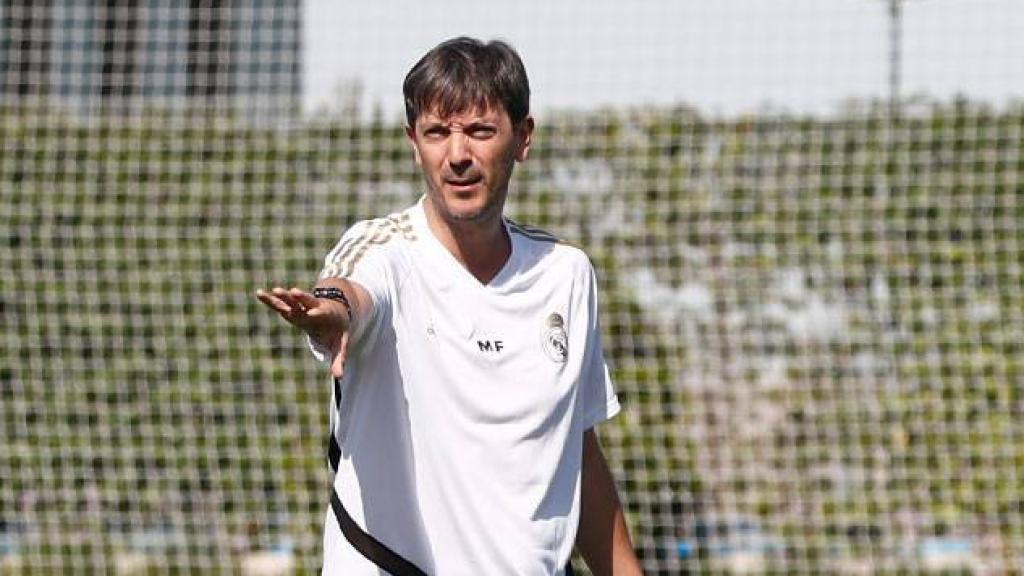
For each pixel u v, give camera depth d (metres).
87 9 34.12
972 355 32.28
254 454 32.72
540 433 13.89
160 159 33.66
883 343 32.50
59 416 33.12
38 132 33.78
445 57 13.65
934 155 32.62
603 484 15.41
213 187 33.53
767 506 32.22
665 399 32.56
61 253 33.50
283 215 33.41
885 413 32.31
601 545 15.51
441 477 13.62
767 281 32.78
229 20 33.88
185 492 32.81
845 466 32.28
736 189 33.03
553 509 14.02
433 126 13.56
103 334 33.31
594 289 14.70
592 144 33.31
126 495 32.88
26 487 32.94
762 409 32.50
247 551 32.56
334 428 13.93
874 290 32.59
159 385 33.03
